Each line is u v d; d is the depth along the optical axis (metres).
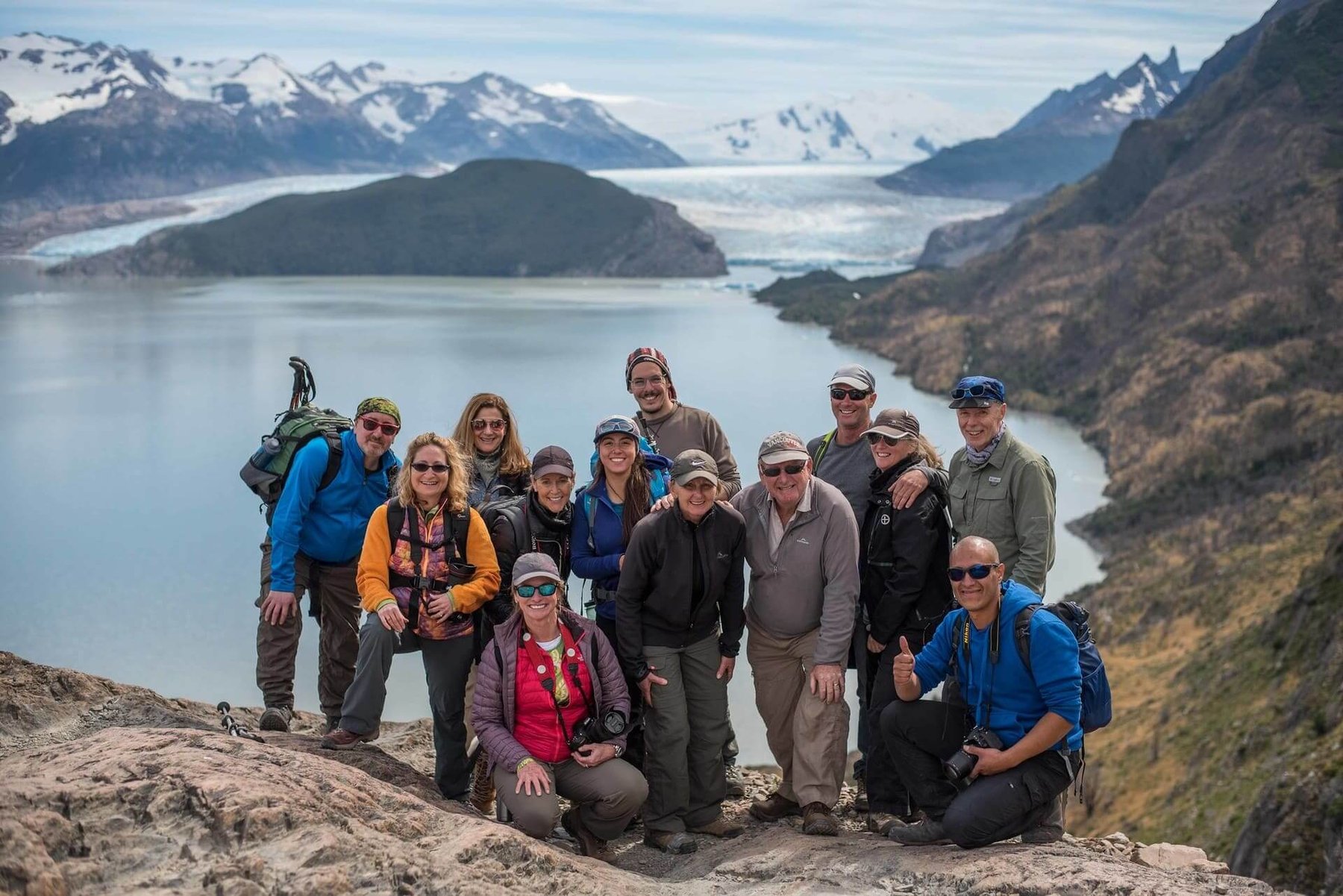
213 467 136.75
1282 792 27.48
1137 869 6.41
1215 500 95.50
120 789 5.66
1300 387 116.62
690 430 8.96
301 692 47.84
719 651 8.06
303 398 8.67
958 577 6.80
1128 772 43.97
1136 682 56.94
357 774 6.65
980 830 6.86
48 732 7.92
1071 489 116.00
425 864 5.69
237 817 5.55
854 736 41.03
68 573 88.62
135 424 165.75
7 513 111.31
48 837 5.21
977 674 6.99
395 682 51.47
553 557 7.95
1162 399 132.88
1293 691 37.94
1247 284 153.88
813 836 7.86
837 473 8.61
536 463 7.91
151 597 81.69
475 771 8.72
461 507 7.63
